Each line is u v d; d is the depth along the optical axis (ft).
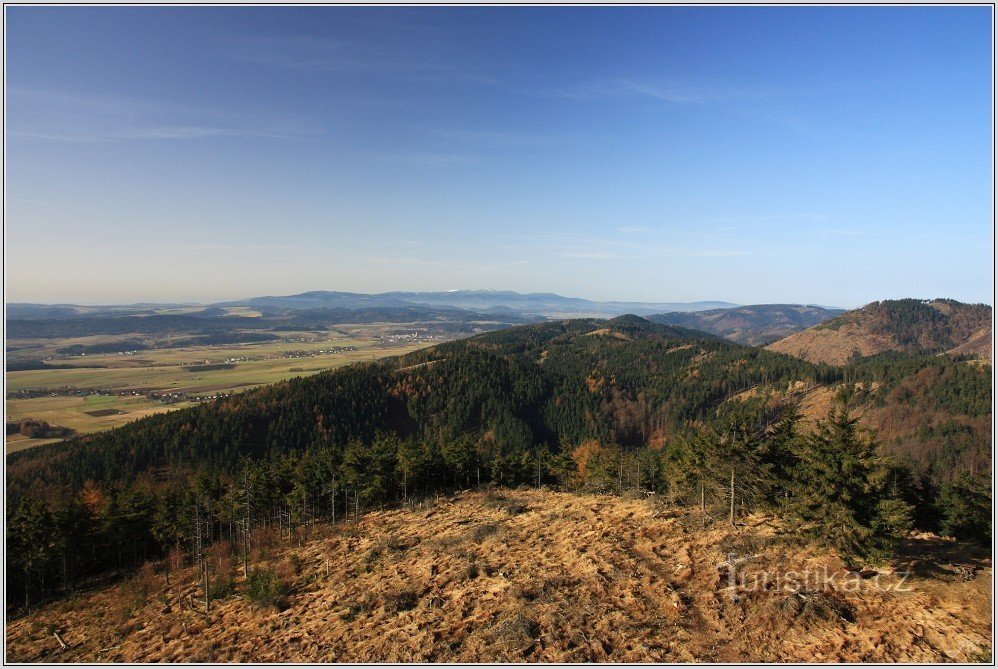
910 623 64.03
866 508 77.36
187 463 390.42
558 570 88.99
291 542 144.87
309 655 69.87
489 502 164.86
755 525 101.04
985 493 104.01
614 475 196.65
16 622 107.65
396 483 199.93
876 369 599.16
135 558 158.81
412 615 78.23
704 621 68.08
